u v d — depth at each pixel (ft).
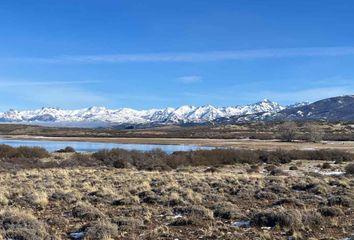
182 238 50.14
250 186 92.38
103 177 114.01
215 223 57.98
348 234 52.60
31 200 71.46
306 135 431.43
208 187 89.97
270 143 360.69
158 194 80.69
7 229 49.47
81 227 53.01
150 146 337.93
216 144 353.31
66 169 141.08
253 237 50.47
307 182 103.19
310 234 52.42
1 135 604.90
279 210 59.26
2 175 116.37
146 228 54.80
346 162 186.70
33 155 179.32
